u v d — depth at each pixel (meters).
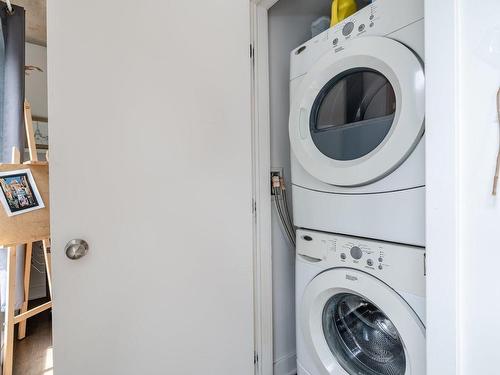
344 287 0.97
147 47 1.01
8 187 1.14
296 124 1.12
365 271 0.92
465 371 0.54
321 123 1.11
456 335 0.54
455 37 0.53
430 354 0.59
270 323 1.36
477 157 0.51
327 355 1.08
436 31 0.56
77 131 0.90
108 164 0.95
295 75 1.18
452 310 0.55
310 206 1.12
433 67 0.57
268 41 1.36
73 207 0.90
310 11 1.55
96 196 0.93
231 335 1.21
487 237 0.50
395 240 0.84
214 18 1.14
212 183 1.14
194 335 1.13
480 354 0.52
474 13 0.51
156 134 1.03
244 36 1.21
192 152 1.10
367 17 0.91
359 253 0.94
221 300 1.18
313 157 1.06
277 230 1.43
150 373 1.05
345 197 0.99
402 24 0.82
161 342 1.06
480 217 0.51
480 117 0.51
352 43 0.94
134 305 1.01
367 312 1.04
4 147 1.62
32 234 1.17
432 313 0.58
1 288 1.55
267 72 1.32
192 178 1.10
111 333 0.97
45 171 1.27
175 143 1.06
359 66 0.93
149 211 1.02
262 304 1.32
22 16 1.70
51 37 0.86
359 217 0.94
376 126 0.90
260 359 1.32
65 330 0.90
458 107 0.53
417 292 0.79
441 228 0.56
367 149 0.92
